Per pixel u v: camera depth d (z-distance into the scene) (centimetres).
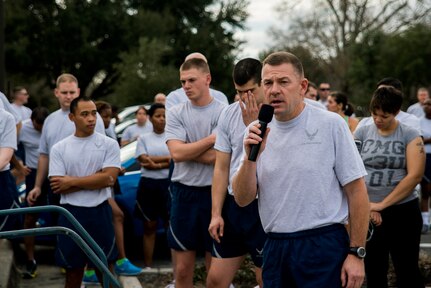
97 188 635
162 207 829
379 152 557
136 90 3247
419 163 546
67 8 3853
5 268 752
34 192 779
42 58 3881
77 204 632
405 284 562
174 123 602
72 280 628
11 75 4028
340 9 3888
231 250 535
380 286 564
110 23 3903
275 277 404
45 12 3891
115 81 4034
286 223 396
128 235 880
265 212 405
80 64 4003
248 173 397
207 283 546
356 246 393
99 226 638
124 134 1238
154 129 841
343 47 3900
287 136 395
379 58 3650
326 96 1377
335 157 394
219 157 531
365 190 394
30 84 4212
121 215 783
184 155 578
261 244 524
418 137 552
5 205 674
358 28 3859
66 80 771
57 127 772
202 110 597
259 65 522
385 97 545
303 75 396
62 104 773
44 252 952
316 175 390
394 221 553
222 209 534
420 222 560
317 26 3975
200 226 589
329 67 4009
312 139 391
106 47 4041
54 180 634
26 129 908
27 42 3828
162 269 804
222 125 529
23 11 3859
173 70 3400
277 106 387
